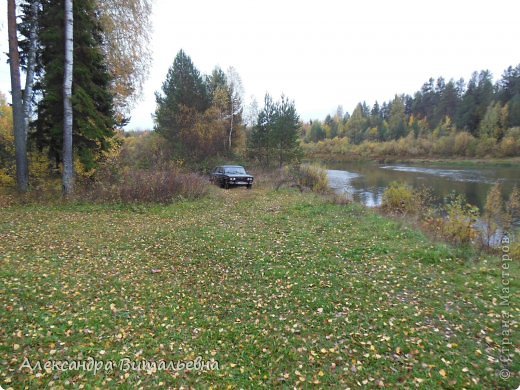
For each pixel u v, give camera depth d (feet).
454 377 11.53
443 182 102.06
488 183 97.60
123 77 56.39
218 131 110.63
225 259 24.27
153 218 36.58
